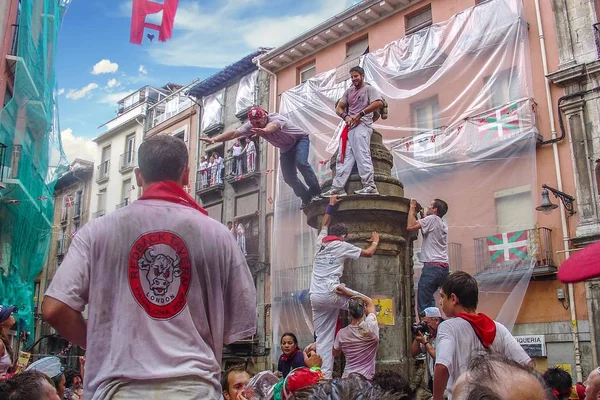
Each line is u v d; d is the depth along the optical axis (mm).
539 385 1198
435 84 16719
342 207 6340
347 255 5797
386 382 3479
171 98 29906
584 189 13531
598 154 13516
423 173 16031
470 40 16016
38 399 2732
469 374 1297
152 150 2213
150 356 1855
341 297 5652
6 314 4770
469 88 15883
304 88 20766
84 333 1979
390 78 18062
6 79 14172
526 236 13914
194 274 2012
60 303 1897
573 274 2035
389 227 6402
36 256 15648
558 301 13422
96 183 34062
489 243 14477
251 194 23172
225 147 25203
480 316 3098
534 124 14391
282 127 7047
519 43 15047
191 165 27047
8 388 2768
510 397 1160
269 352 20328
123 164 32250
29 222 14453
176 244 2014
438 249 6590
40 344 31156
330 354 5676
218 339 2039
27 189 14141
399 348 6090
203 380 1887
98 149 34750
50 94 15641
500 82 15484
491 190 14797
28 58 14328
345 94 6965
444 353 2943
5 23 14117
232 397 3740
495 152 14656
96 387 1837
